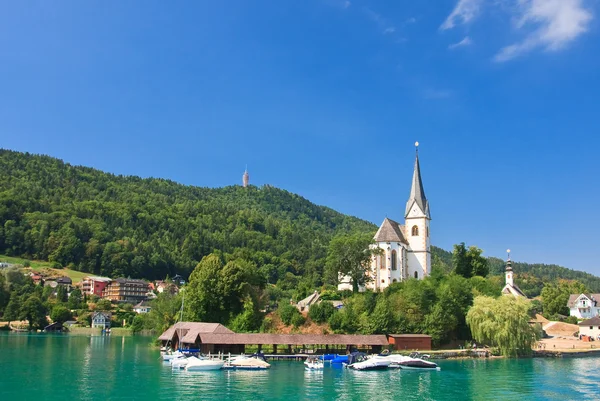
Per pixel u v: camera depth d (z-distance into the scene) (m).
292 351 115.06
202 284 130.50
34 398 63.12
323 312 126.44
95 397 64.06
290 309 129.88
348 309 125.81
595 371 91.31
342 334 116.62
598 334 160.25
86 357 108.94
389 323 121.44
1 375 80.81
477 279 143.00
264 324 126.50
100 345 143.38
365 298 128.50
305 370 92.06
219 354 101.50
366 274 144.00
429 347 117.94
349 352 112.00
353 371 91.19
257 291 138.00
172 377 81.25
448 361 107.31
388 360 94.81
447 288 128.00
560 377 83.69
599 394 68.94
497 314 114.06
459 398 66.19
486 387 74.12
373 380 80.50
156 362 100.75
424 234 153.50
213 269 132.75
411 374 87.62
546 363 104.44
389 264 144.75
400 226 158.38
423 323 122.50
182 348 112.56
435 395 68.12
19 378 77.94
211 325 111.44
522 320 114.00
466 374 87.50
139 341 162.88
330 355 104.62
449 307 125.25
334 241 140.62
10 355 110.69
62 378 78.50
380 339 113.25
